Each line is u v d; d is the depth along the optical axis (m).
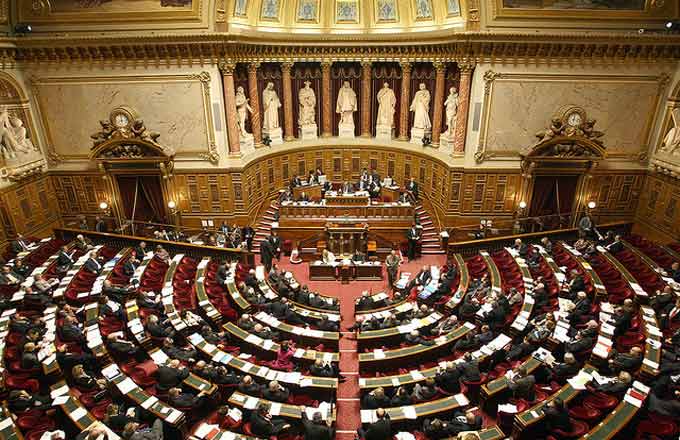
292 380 12.27
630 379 10.99
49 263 18.27
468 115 22.19
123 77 21.70
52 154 23.31
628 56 20.67
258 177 25.25
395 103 27.19
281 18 24.95
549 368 12.31
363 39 24.70
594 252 19.02
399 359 13.38
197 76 21.62
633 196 23.69
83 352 13.03
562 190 23.52
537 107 21.64
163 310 15.43
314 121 27.97
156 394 11.74
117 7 20.47
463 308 15.54
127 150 22.33
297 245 23.23
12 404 10.75
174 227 24.12
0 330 13.73
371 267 20.58
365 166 27.80
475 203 23.34
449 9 22.59
